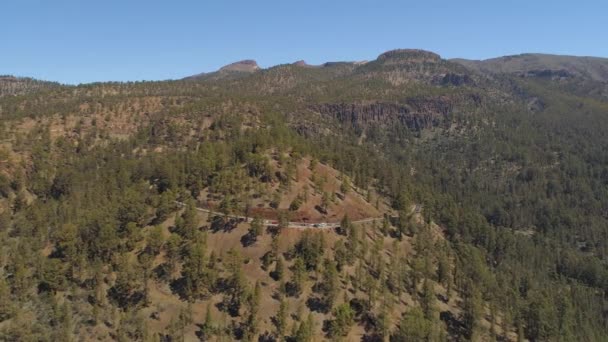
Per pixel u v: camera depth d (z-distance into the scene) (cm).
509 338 17800
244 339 13888
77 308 14638
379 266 17650
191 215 17775
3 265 16312
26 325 13512
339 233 19200
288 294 15925
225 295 15575
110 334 14100
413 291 17450
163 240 16962
